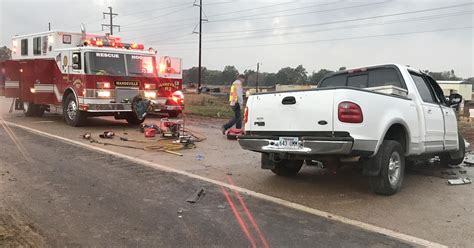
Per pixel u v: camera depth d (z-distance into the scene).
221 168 8.26
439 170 8.73
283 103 6.47
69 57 13.99
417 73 7.84
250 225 5.03
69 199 5.86
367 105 6.04
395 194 6.57
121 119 16.70
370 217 5.43
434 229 5.03
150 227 4.89
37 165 7.89
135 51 14.46
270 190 6.67
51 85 15.08
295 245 4.46
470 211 5.76
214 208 5.65
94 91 13.39
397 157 6.57
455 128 8.72
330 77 8.47
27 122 15.14
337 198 6.28
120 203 5.75
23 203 5.63
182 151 10.00
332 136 5.95
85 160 8.51
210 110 24.52
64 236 4.57
